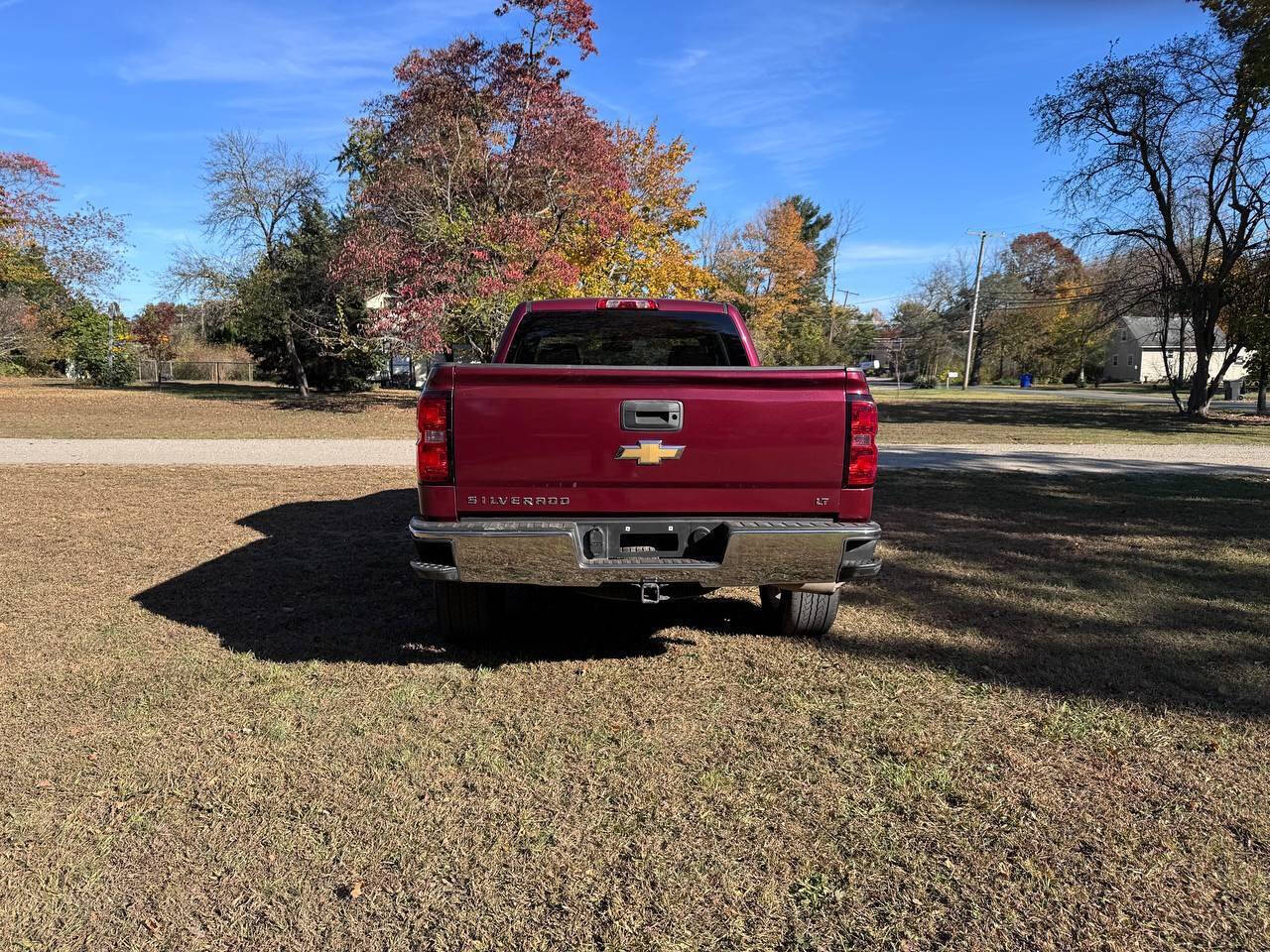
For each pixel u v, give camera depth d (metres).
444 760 3.14
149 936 2.17
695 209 28.61
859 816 2.75
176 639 4.48
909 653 4.29
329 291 23.69
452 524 3.58
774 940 2.17
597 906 2.30
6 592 5.39
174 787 2.92
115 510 8.47
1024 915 2.25
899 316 78.94
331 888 2.38
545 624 4.85
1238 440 17.80
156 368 43.00
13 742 3.25
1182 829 2.65
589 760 3.15
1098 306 28.19
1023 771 3.04
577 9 17.88
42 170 28.89
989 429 20.42
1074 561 6.27
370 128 22.23
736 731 3.39
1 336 29.95
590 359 5.57
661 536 3.69
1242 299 24.02
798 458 3.64
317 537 7.16
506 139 19.41
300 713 3.54
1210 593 5.34
